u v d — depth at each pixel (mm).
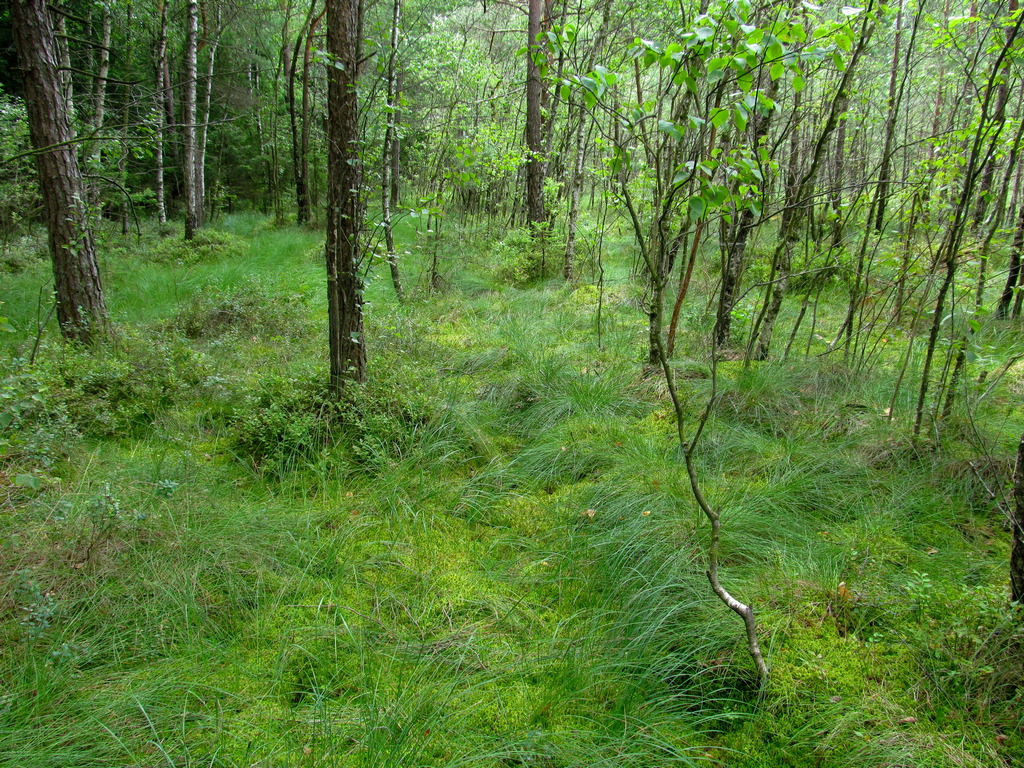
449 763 1909
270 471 3865
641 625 2533
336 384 4379
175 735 2045
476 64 14242
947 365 3854
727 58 1983
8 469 3291
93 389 4578
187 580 2713
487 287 9539
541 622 2676
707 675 2354
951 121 4676
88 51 10328
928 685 2186
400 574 3006
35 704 2068
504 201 15648
